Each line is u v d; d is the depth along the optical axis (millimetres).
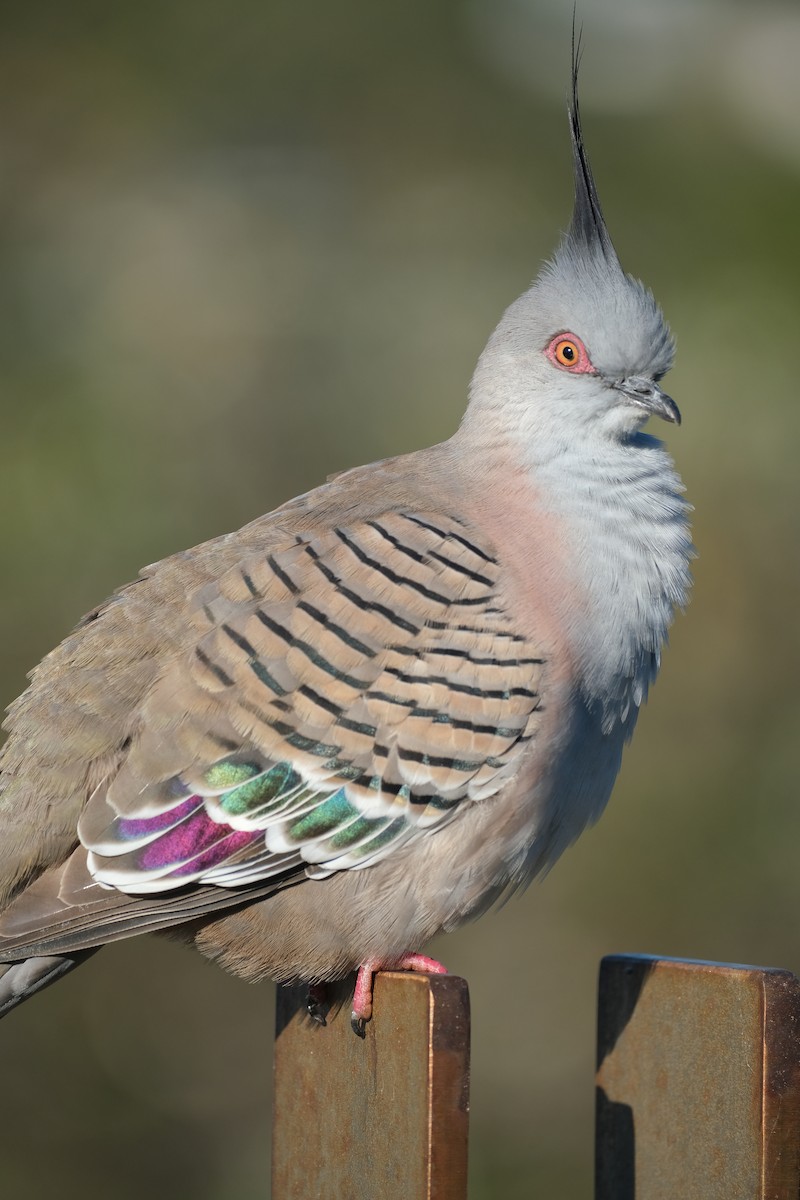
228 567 6508
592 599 6594
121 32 13922
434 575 6336
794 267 13742
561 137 14312
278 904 6273
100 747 6297
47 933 6090
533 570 6531
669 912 13781
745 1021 4926
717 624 13961
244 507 14164
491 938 14312
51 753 6363
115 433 13594
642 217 13883
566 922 14016
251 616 6266
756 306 13719
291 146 14391
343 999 6328
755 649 14109
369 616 6215
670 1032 5172
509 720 6234
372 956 6297
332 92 14203
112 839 6164
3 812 6410
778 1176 4820
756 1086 4871
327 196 14641
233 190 14586
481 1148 13961
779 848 13883
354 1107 5203
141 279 14312
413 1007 4820
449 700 6180
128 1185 13789
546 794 6352
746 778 14016
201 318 14414
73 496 13250
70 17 13906
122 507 13422
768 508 14031
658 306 7301
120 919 6129
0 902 6371
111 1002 14219
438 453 7230
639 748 14055
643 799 13859
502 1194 13633
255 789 6137
